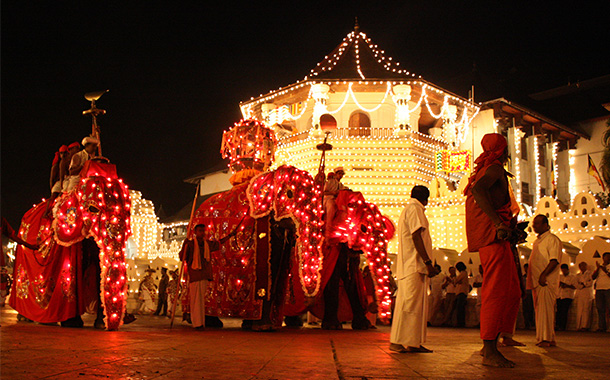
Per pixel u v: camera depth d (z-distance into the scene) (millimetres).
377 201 28328
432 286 13820
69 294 8805
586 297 12398
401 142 28812
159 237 40219
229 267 9062
